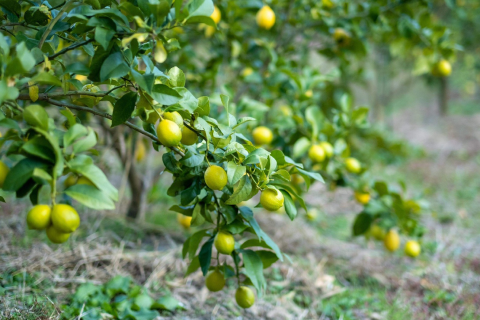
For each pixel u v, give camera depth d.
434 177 6.79
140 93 2.24
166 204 4.92
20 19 2.44
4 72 2.05
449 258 3.95
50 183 2.03
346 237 4.59
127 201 4.69
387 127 9.45
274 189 2.24
